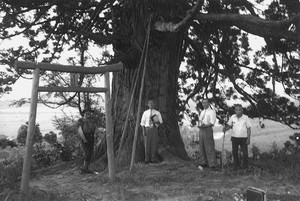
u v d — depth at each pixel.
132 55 11.82
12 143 19.31
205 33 14.50
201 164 10.41
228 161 11.38
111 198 7.43
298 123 15.59
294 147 12.93
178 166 10.53
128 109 11.16
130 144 11.38
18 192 7.81
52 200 7.34
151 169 10.23
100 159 11.30
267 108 15.59
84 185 8.80
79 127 10.20
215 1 11.90
